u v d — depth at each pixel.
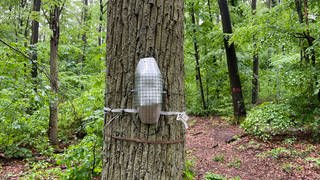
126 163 1.57
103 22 7.98
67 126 7.64
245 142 6.61
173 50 1.61
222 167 5.11
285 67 6.77
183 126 1.70
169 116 1.58
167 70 1.58
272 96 12.13
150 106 1.45
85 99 4.50
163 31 1.57
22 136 6.24
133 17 1.58
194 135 8.28
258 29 6.57
